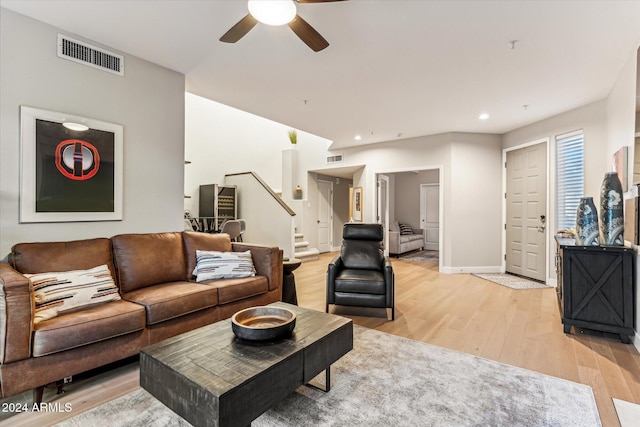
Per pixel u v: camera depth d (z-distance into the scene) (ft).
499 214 18.97
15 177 7.72
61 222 8.47
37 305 6.25
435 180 30.50
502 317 11.09
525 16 7.68
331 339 6.02
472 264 18.92
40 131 8.07
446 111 14.88
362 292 11.00
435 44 9.05
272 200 22.81
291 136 26.53
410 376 7.06
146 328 7.32
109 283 7.60
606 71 10.57
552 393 6.42
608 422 5.56
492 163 18.93
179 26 8.35
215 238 11.08
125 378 7.04
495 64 10.23
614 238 9.41
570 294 9.50
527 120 16.21
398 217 32.17
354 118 16.14
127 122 9.83
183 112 11.30
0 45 7.51
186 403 4.43
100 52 9.20
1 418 5.63
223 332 6.03
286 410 5.85
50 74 8.27
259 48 9.41
